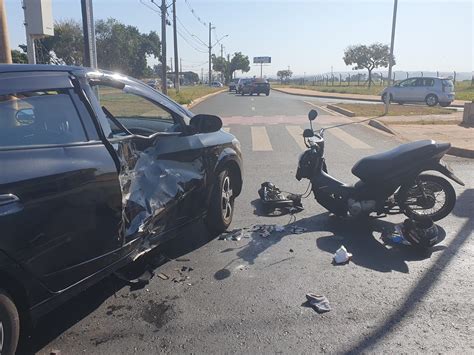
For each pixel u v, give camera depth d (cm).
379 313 354
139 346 314
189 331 331
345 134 1296
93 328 336
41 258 271
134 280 402
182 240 508
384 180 512
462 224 550
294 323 341
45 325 340
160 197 395
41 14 996
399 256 464
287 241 507
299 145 1149
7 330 260
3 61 847
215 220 507
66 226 287
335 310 359
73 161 296
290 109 2250
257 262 451
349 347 311
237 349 309
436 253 470
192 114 487
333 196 551
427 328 334
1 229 244
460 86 4884
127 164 354
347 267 439
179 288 396
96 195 311
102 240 321
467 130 1296
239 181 560
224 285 402
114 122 370
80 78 337
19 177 257
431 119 1611
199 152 464
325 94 3947
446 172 516
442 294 384
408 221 482
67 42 4847
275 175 829
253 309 361
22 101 285
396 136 1224
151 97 423
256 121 1683
